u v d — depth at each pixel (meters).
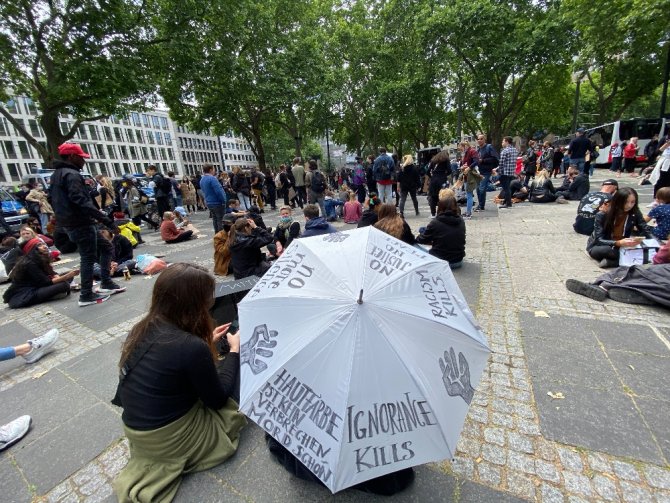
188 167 73.50
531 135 40.56
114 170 57.16
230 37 18.03
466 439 2.06
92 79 11.78
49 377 3.10
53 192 4.35
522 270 4.69
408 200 13.16
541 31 18.89
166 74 16.16
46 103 12.72
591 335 2.99
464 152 9.93
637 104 37.66
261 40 20.86
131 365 1.73
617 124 18.97
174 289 1.75
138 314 4.38
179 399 1.77
